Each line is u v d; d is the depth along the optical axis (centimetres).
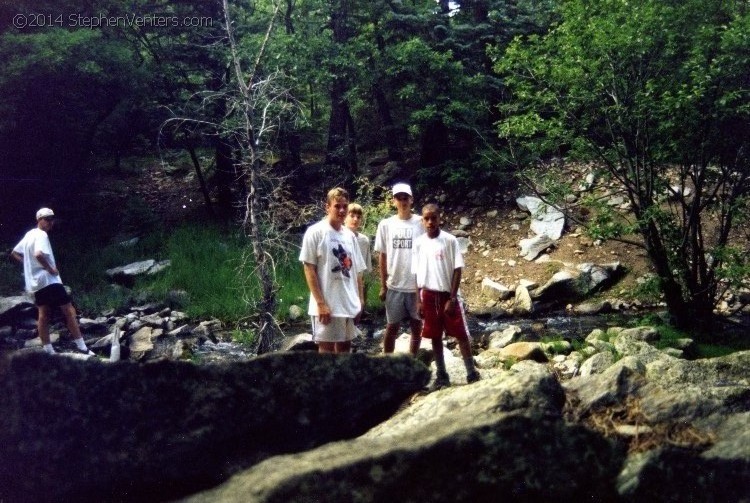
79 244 1442
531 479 270
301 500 248
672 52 794
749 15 745
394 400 321
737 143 813
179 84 1566
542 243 1318
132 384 290
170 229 1526
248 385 303
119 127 1716
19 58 1273
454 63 1434
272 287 739
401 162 1728
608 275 1177
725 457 278
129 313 1152
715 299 1016
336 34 1548
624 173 858
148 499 284
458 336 605
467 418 287
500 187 1527
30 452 274
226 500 249
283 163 1692
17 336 997
